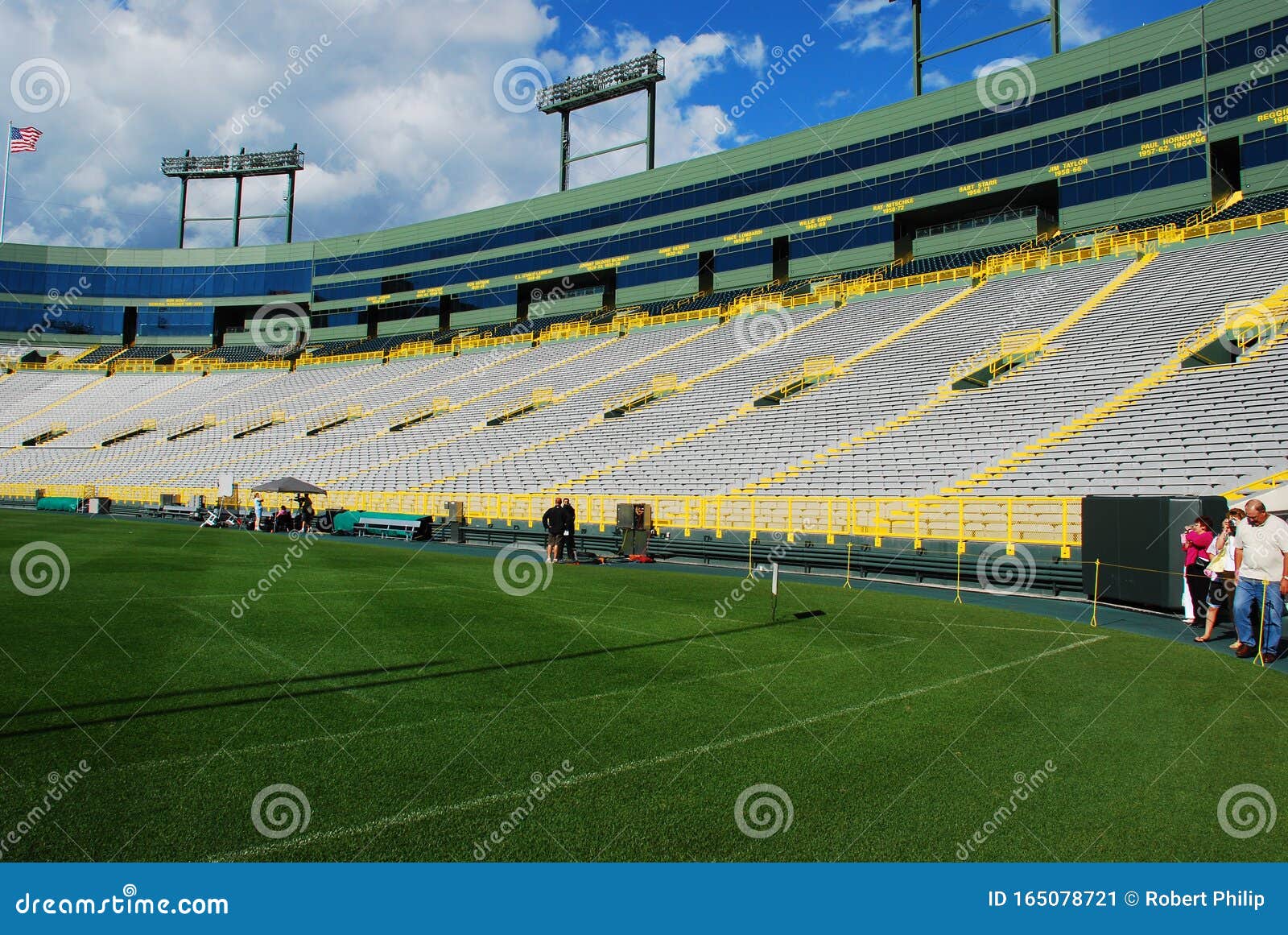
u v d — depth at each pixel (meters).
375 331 66.94
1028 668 8.42
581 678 7.70
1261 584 8.97
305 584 14.30
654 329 48.66
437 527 29.30
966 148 42.00
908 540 19.16
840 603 13.39
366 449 42.91
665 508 25.12
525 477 32.91
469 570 17.62
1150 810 4.81
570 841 4.31
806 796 4.95
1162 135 36.41
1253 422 18.67
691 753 5.66
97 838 4.21
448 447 39.53
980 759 5.61
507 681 7.55
